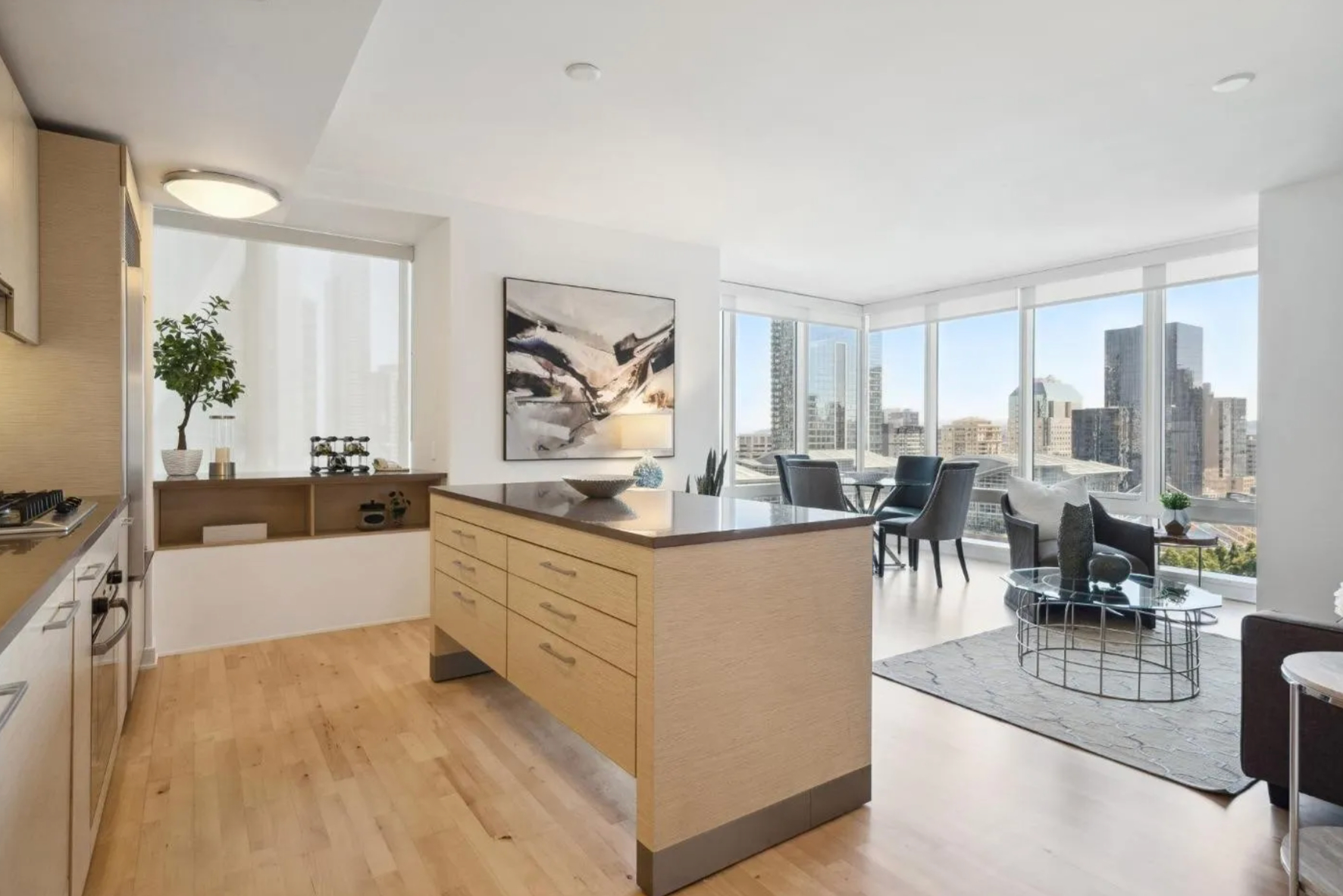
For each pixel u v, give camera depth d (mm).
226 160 2807
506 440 4441
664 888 1789
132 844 1964
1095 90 2889
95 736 1862
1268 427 4059
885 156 3607
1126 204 4348
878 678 3340
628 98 2969
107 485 2568
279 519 4191
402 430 4762
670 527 1967
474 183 4020
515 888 1805
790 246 5375
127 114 2412
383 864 1892
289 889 1783
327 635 3975
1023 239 5141
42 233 2465
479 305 4348
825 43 2539
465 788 2299
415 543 4332
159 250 3943
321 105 2354
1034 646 3838
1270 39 2500
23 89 2232
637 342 4984
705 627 1871
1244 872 1862
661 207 4438
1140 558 4242
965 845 1997
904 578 5676
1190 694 3117
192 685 3188
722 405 6590
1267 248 4070
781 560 2020
